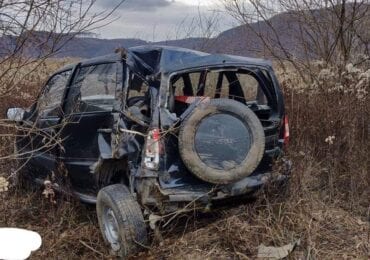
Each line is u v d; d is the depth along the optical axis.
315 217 5.09
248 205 4.98
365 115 6.44
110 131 4.95
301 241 4.62
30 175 6.26
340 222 5.11
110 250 4.79
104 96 5.22
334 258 4.42
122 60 5.03
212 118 4.50
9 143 5.36
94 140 5.20
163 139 4.55
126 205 4.59
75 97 5.59
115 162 5.04
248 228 4.76
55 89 6.12
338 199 5.67
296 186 5.33
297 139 6.36
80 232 5.18
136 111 4.72
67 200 5.65
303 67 8.34
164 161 4.57
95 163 5.06
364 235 4.82
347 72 7.03
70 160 5.57
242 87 5.44
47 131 5.75
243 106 4.59
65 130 5.59
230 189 4.69
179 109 5.11
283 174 5.12
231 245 4.59
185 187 4.62
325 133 6.42
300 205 5.10
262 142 4.61
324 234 4.85
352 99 6.53
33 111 6.20
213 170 4.49
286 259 4.39
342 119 6.38
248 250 4.53
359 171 5.96
